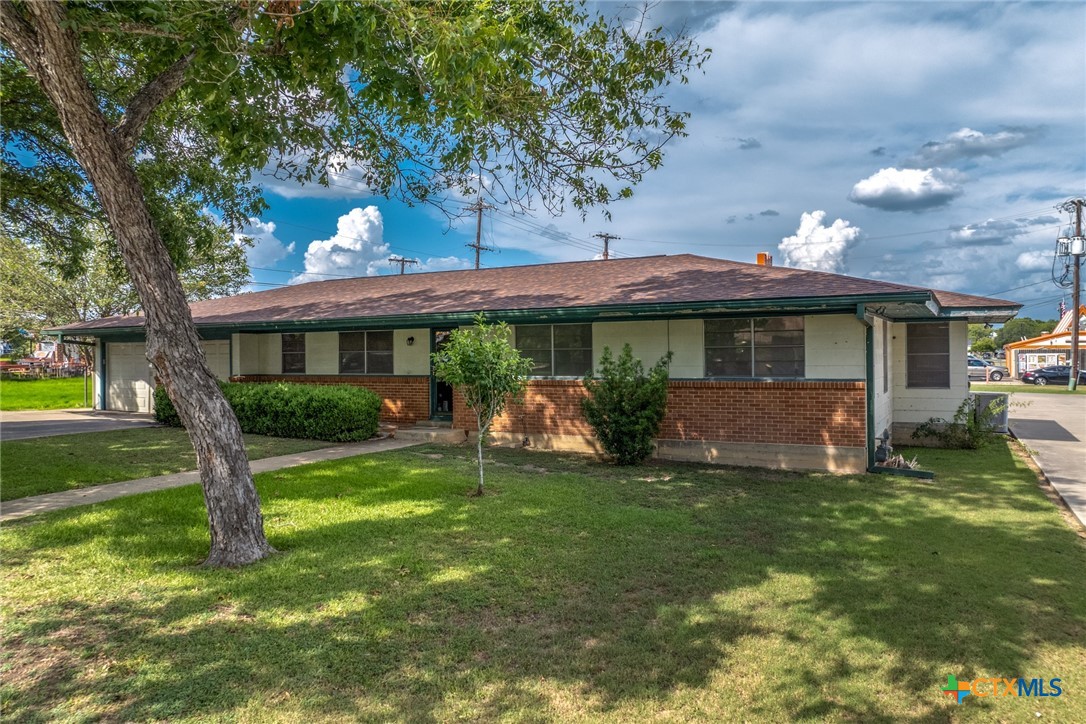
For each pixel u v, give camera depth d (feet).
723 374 33.14
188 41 18.03
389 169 30.45
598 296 35.76
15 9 17.28
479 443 25.11
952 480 28.71
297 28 19.16
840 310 30.09
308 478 27.73
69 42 15.60
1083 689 11.21
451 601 14.53
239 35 19.29
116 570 16.26
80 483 26.84
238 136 23.76
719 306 29.96
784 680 11.35
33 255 86.38
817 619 13.79
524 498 24.23
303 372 49.80
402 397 45.34
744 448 32.30
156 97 17.85
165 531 19.67
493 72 18.99
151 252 16.99
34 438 41.04
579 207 30.48
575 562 17.16
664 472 30.32
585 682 11.23
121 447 37.04
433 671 11.51
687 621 13.65
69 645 12.30
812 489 26.55
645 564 17.10
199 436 17.02
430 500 23.85
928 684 11.32
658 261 46.09
